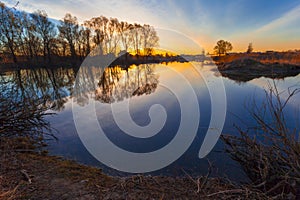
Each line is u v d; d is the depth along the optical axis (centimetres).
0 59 1961
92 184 234
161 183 243
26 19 2498
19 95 610
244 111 580
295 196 207
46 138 420
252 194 213
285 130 253
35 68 2614
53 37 2977
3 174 238
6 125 422
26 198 195
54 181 236
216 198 207
